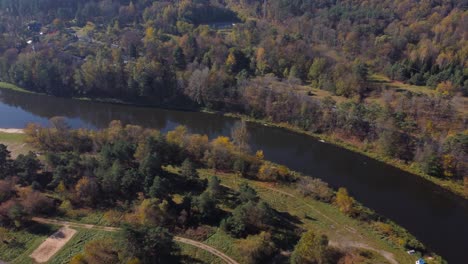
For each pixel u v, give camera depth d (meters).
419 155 148.88
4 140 160.50
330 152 162.38
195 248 104.00
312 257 96.50
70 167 124.00
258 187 131.75
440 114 164.88
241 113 193.38
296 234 109.88
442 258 107.00
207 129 182.50
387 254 104.50
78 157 130.00
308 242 97.81
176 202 118.56
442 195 136.12
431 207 129.75
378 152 159.38
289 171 142.50
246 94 192.75
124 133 148.00
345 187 138.88
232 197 124.25
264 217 109.44
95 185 119.50
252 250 99.31
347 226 114.88
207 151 141.00
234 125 186.00
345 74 193.88
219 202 121.56
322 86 197.62
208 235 108.50
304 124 179.12
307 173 146.75
